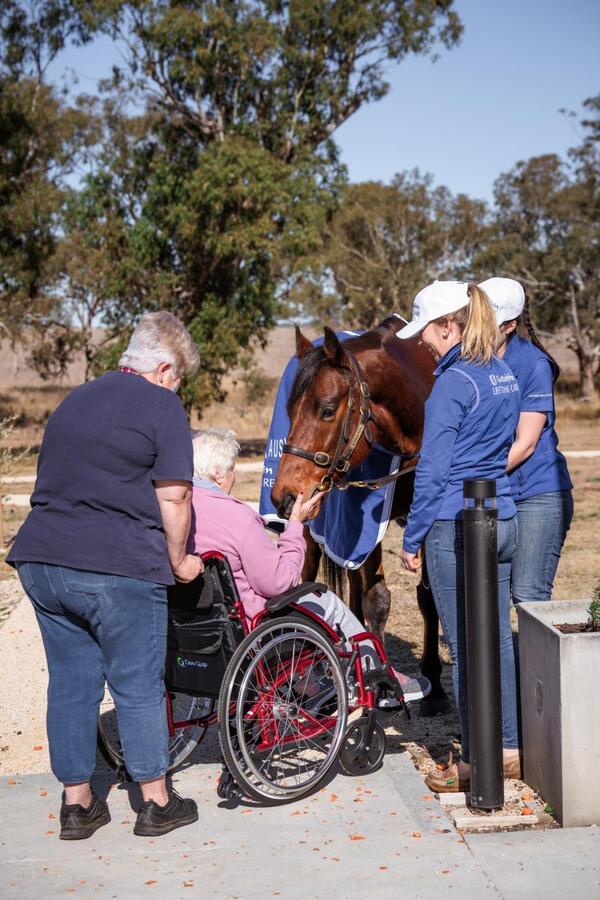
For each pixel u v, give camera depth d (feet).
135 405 11.05
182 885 10.27
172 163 84.74
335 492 15.80
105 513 10.92
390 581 28.19
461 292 12.19
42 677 19.08
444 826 11.51
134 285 88.99
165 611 11.34
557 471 14.32
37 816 12.12
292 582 12.71
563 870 10.36
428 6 90.33
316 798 12.44
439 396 11.93
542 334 164.66
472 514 11.44
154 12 82.99
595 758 11.42
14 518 42.37
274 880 10.31
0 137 86.69
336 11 87.81
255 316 86.84
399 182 167.94
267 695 12.30
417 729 15.71
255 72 89.66
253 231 79.61
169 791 11.79
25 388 186.39
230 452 13.05
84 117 107.65
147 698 11.26
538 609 12.72
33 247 88.94
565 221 163.02
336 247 151.94
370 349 14.79
